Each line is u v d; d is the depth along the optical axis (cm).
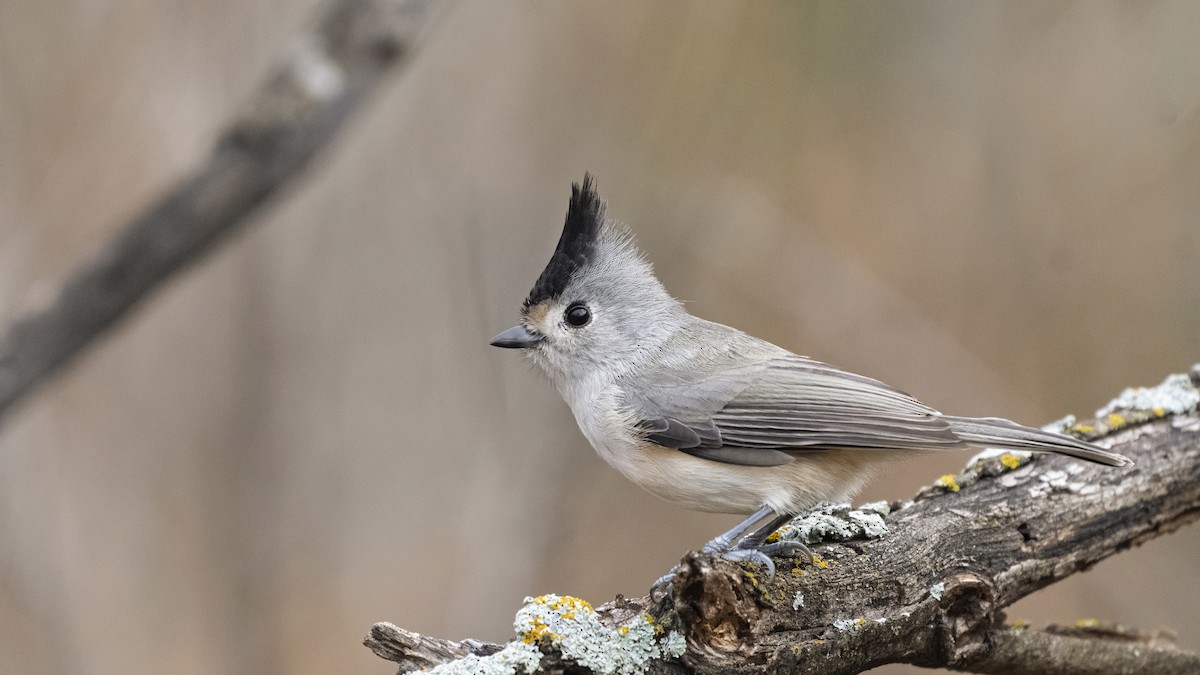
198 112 1065
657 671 563
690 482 745
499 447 1200
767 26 1262
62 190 1041
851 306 1243
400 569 1181
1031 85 1258
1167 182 1207
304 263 1185
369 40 768
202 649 1109
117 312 751
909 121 1285
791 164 1277
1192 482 733
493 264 1209
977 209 1262
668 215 1251
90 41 1060
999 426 696
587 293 808
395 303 1206
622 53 1234
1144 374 1187
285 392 1177
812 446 728
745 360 775
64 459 1092
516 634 555
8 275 1012
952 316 1247
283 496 1170
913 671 1102
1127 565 1127
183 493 1133
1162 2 1220
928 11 1281
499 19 1209
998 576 665
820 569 629
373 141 1193
